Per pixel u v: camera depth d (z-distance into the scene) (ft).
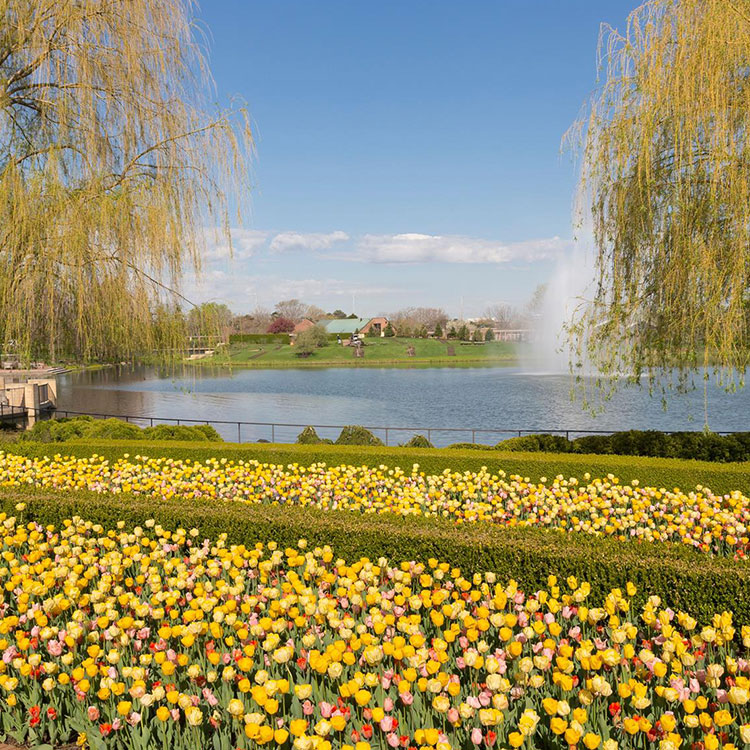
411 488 26.55
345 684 9.50
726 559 15.11
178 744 10.03
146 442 39.47
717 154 26.35
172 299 34.55
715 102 26.08
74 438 43.83
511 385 131.13
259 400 111.86
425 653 10.41
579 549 15.96
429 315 399.85
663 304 29.58
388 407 100.01
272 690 9.49
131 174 32.71
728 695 9.25
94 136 31.14
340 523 18.48
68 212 31.17
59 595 13.00
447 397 112.88
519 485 24.80
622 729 9.50
